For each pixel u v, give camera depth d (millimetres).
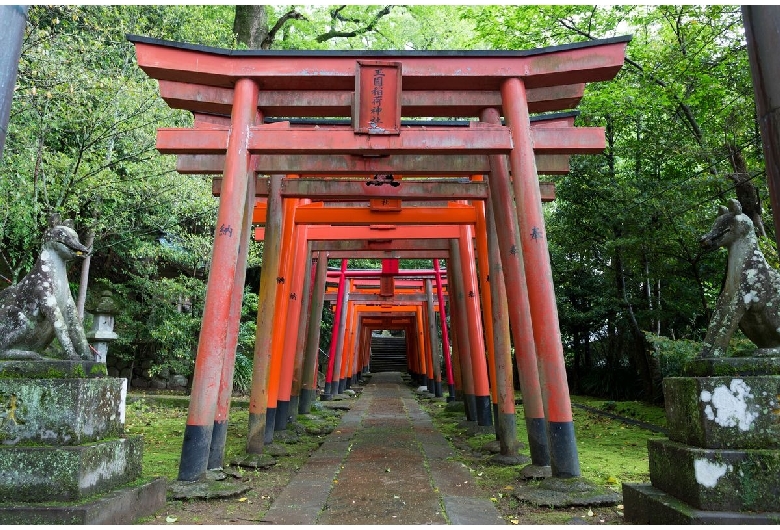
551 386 6480
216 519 5301
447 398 19047
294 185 9461
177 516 5344
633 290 15977
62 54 10117
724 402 4270
